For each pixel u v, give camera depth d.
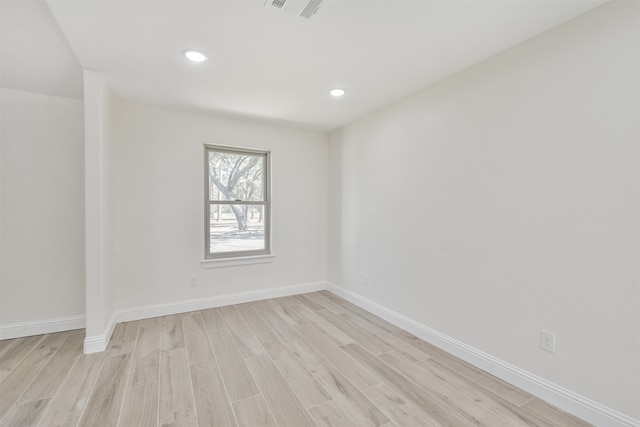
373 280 3.19
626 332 1.44
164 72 2.25
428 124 2.50
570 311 1.63
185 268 3.18
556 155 1.68
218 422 1.56
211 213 3.39
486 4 1.48
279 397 1.77
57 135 2.71
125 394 1.78
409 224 2.71
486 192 2.05
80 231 2.79
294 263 3.87
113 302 2.76
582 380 1.59
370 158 3.22
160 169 3.04
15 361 2.15
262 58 2.04
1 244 2.54
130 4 1.49
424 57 2.02
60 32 1.80
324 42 1.85
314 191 3.99
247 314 3.13
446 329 2.35
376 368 2.09
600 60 1.51
